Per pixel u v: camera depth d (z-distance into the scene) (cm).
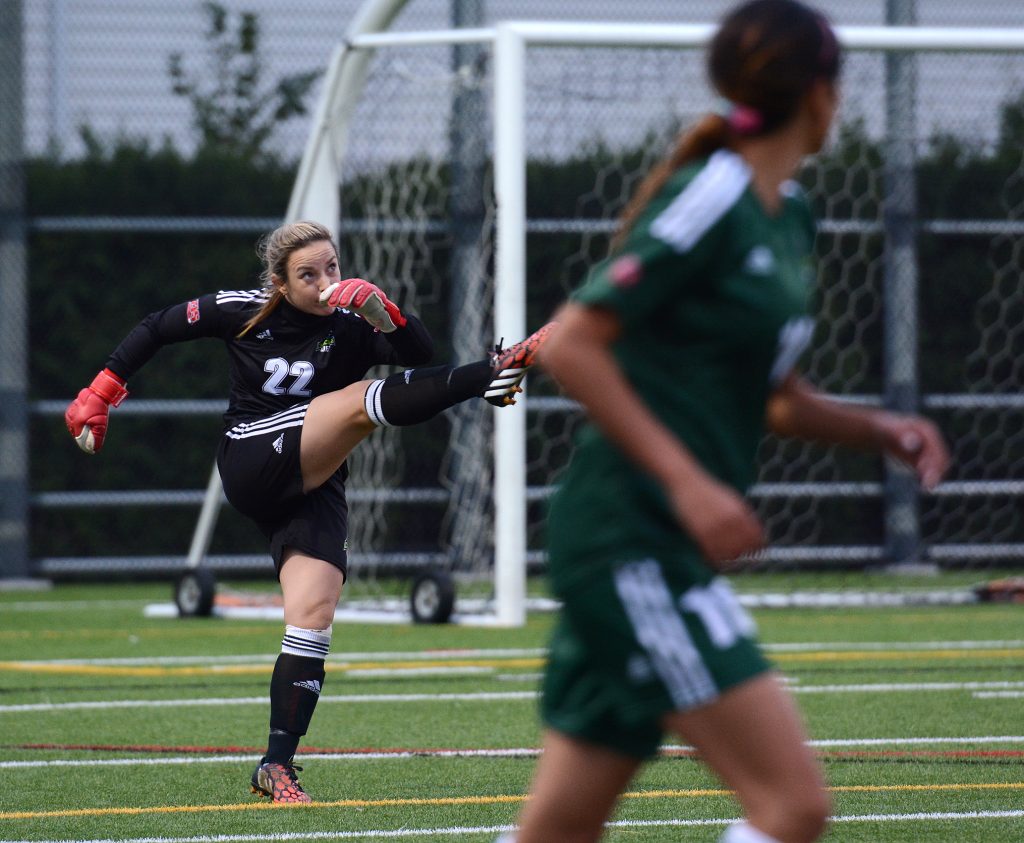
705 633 893
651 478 903
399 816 1598
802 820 869
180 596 3997
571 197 4859
